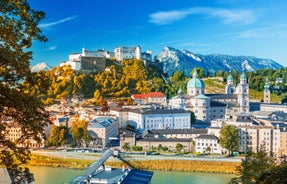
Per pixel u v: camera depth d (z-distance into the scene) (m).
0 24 48.00
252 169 69.62
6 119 52.41
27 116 49.84
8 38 48.47
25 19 49.31
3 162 51.34
